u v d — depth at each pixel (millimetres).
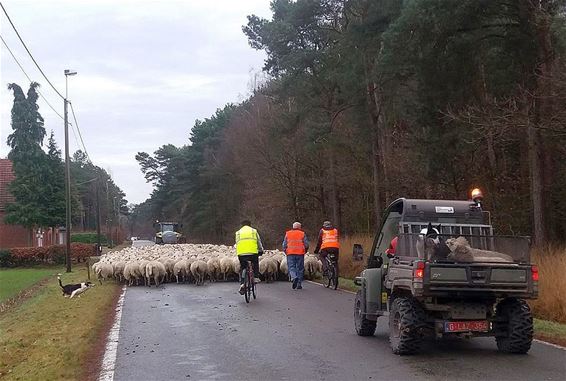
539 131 19438
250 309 13617
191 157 80375
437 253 8188
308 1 29719
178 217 92750
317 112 34344
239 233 15195
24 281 28812
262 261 20375
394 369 7719
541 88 18766
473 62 20422
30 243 49938
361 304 10109
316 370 7742
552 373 7422
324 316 12492
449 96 20781
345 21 30172
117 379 7457
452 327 8289
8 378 7914
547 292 12625
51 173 48938
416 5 18438
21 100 48906
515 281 8172
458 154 23016
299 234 18547
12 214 48250
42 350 9492
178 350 9156
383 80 27297
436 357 8422
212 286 19359
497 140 24547
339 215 39250
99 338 10352
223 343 9641
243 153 52000
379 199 30250
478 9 18766
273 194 44281
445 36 19359
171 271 20734
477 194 9969
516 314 8422
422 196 28172
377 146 30391
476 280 8070
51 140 49844
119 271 20906
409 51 19484
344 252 25344
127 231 171125
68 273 30984
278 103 38562
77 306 14867
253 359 8438
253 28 34812
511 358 8312
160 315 12914
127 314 13148
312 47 32062
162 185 101562
